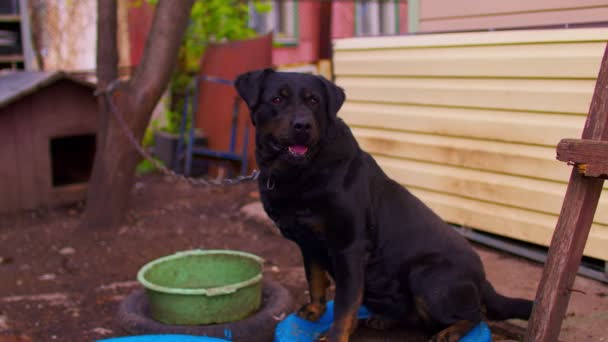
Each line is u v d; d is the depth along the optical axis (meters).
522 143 4.29
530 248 4.43
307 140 2.73
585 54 3.88
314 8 11.91
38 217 6.42
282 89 2.93
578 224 2.44
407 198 3.18
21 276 4.79
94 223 5.91
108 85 5.76
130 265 5.02
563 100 4.02
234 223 6.12
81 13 9.56
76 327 3.83
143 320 3.67
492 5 4.92
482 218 4.62
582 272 4.00
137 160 5.97
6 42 9.52
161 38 5.65
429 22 5.44
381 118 5.24
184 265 4.12
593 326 3.28
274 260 5.07
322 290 3.39
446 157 4.80
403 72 5.01
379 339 3.26
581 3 4.35
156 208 6.72
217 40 9.42
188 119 9.15
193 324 3.63
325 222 2.92
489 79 4.45
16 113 6.47
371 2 12.58
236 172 8.03
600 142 2.27
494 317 3.22
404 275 3.05
